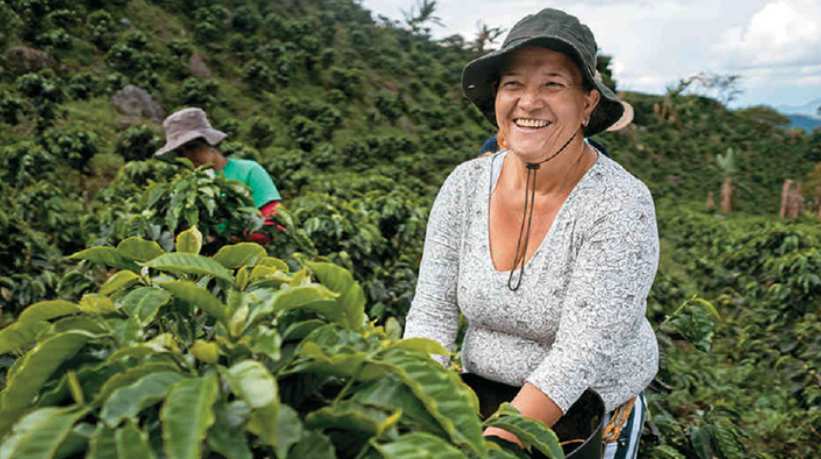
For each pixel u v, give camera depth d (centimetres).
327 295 104
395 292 596
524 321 172
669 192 4753
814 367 558
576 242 163
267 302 104
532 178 166
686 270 1520
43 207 850
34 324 116
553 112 159
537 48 157
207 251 371
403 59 5447
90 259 139
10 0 3070
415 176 3106
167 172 921
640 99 6631
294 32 4647
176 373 92
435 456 88
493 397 179
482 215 178
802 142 6438
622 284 156
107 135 2261
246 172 405
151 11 3922
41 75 2495
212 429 85
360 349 105
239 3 4694
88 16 3419
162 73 3431
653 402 363
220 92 3572
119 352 97
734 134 6419
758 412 564
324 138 3538
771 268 909
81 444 88
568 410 164
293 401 103
